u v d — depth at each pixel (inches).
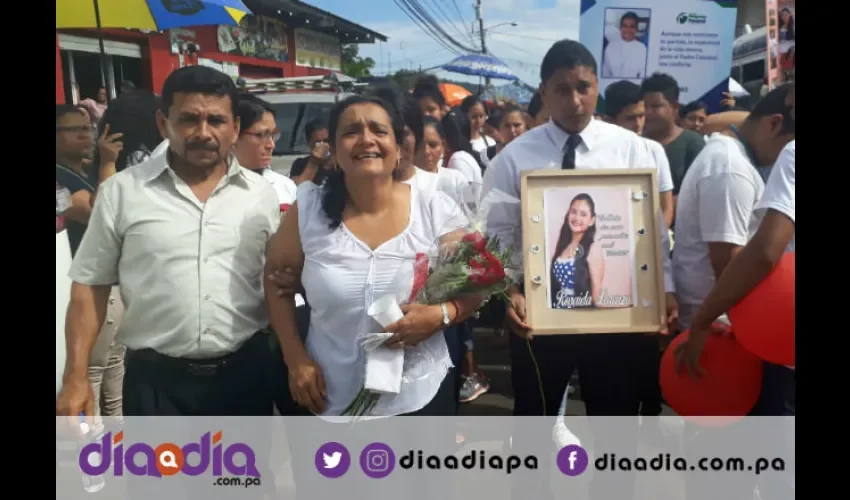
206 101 77.9
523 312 87.9
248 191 85.1
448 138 103.4
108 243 80.7
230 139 81.1
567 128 91.2
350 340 77.8
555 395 95.4
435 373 80.4
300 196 79.2
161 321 81.1
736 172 88.7
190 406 84.9
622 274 88.4
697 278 95.3
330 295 75.8
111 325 97.3
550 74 88.6
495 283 75.4
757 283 79.1
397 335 74.1
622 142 92.2
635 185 88.7
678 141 100.5
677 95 97.3
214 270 81.6
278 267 80.8
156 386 83.9
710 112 99.0
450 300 77.0
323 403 80.4
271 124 95.4
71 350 82.6
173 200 80.7
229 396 85.4
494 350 102.3
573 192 88.4
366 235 76.9
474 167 103.5
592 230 88.3
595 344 92.1
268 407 89.7
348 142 73.5
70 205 94.7
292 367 80.0
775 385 87.4
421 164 97.9
